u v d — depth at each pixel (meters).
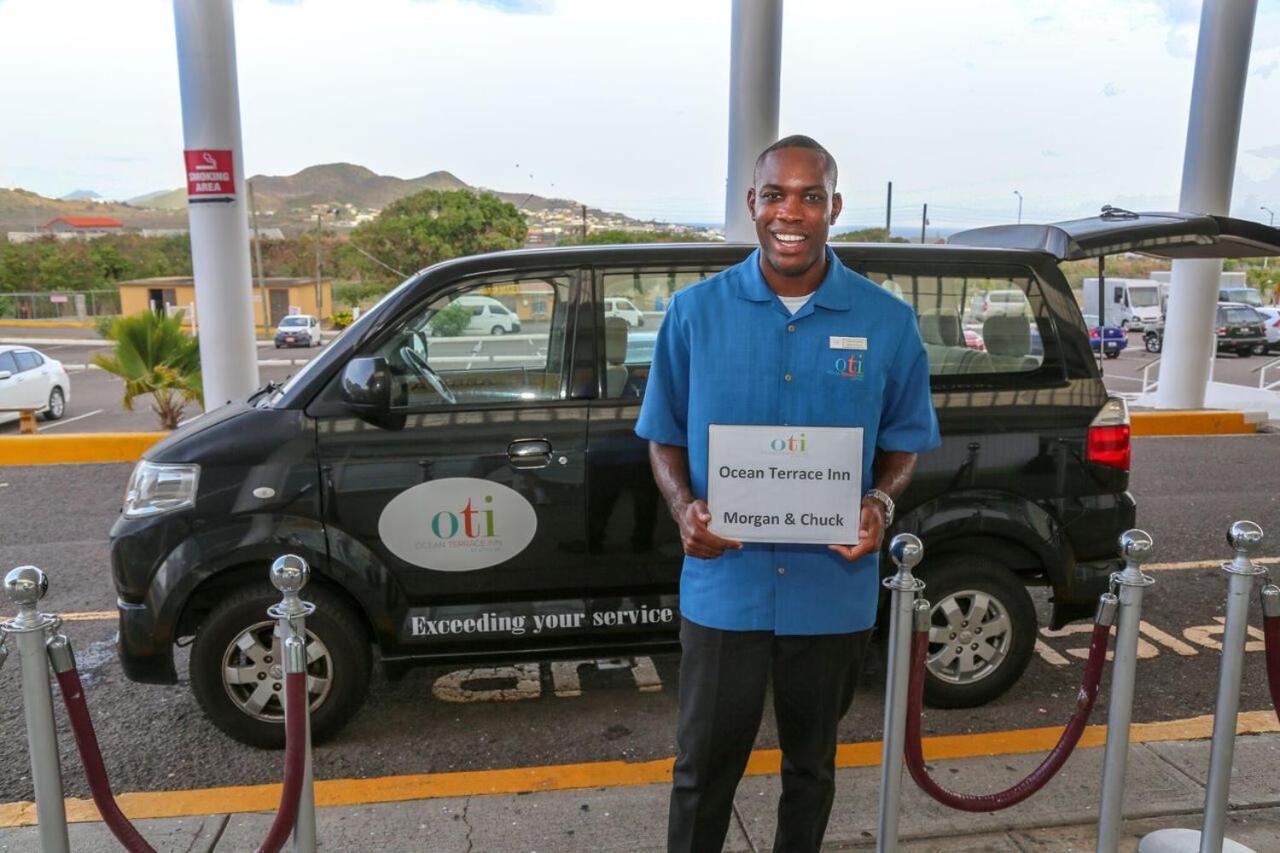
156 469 3.49
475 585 3.58
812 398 2.18
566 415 3.59
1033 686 4.21
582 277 3.69
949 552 3.81
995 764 3.39
